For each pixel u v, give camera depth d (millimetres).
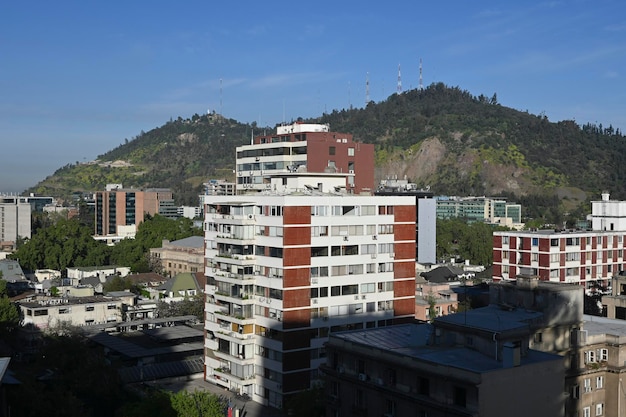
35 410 79500
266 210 108312
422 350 72625
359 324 111875
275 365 106500
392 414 70875
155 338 139625
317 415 84938
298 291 105875
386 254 114938
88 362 106625
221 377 116688
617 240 165250
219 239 115562
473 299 141875
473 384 62375
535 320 78438
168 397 84125
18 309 161250
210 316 119625
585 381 81500
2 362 64438
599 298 144750
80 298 172250
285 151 190750
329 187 139875
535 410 66188
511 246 160500
